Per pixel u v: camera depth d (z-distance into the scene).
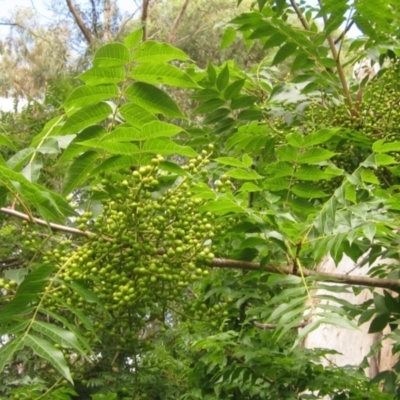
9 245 7.82
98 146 2.73
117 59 2.78
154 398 6.71
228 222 3.10
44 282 2.62
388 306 3.50
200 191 2.90
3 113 8.92
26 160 3.16
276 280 2.96
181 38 16.00
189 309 3.14
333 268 5.67
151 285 2.92
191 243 2.92
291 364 3.78
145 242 2.86
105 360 4.20
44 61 15.68
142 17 11.56
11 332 2.35
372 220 3.00
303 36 4.37
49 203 2.77
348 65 5.16
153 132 2.69
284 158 3.10
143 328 3.27
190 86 2.91
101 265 2.85
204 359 4.04
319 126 4.60
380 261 5.17
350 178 2.99
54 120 3.15
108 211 2.90
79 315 2.55
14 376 7.31
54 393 2.99
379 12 4.04
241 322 4.21
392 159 3.01
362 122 4.57
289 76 5.32
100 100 2.89
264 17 4.34
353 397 3.76
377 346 4.05
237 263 3.14
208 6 16.17
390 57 4.66
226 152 4.56
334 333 5.47
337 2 4.09
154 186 2.85
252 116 4.47
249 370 3.81
